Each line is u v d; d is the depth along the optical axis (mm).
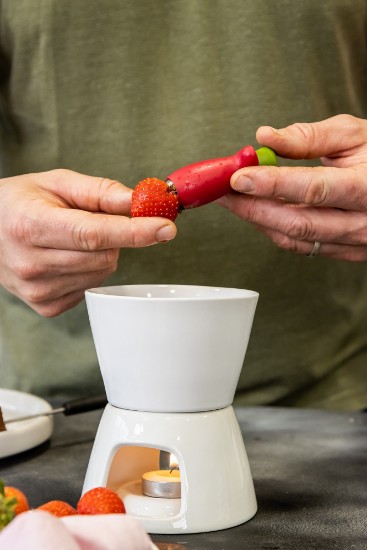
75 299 1278
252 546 989
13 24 1516
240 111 1527
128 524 807
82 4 1497
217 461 1038
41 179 1242
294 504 1094
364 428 1370
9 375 1610
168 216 1122
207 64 1513
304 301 1573
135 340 1012
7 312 1619
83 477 1167
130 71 1515
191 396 1030
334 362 1590
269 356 1574
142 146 1526
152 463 1119
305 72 1538
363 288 1619
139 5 1502
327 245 1296
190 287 1133
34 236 1164
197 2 1504
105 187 1211
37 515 774
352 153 1240
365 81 1627
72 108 1527
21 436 1225
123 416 1045
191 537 1016
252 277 1549
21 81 1541
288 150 1198
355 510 1075
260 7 1511
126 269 1540
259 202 1236
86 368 1557
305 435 1335
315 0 1519
